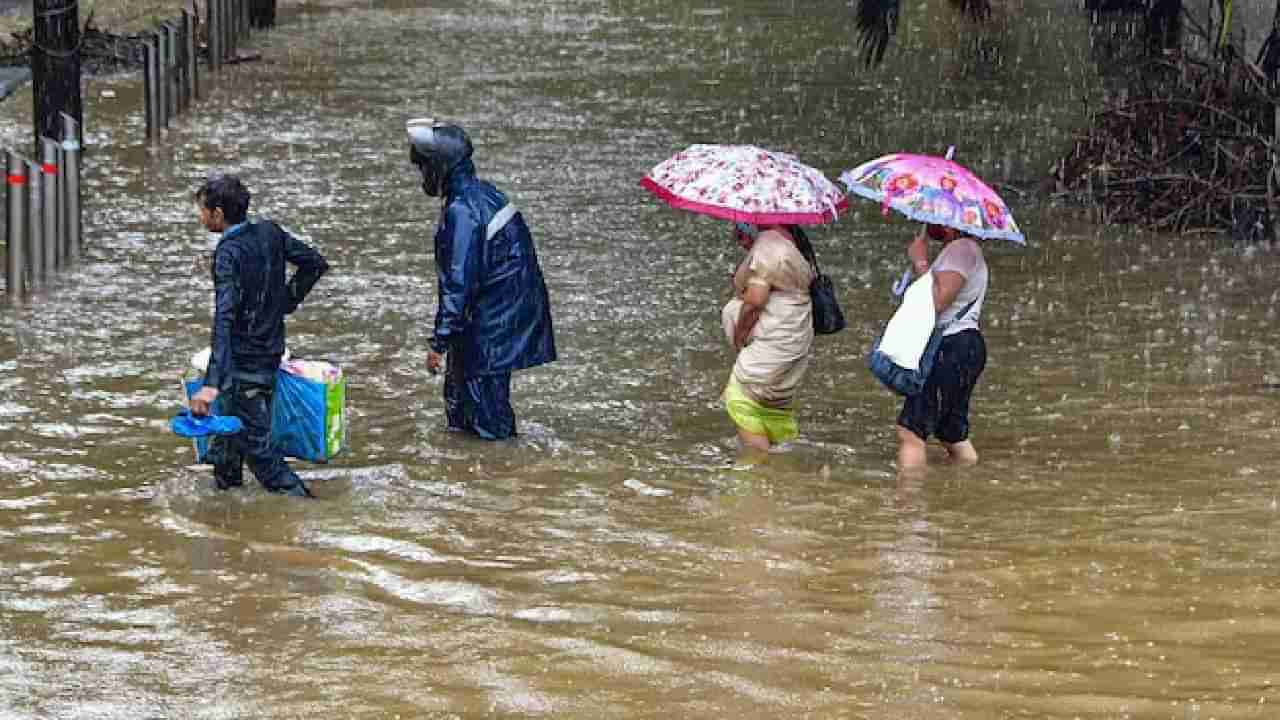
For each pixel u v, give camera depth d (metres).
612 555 12.74
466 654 10.70
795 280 15.44
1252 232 25.23
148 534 13.05
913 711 9.78
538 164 30.52
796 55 45.16
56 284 21.19
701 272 23.00
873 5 30.17
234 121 33.72
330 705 9.88
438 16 52.19
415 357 18.55
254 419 13.83
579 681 10.26
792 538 13.16
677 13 53.97
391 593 11.88
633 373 18.20
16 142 30.80
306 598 11.74
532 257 15.79
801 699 9.98
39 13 28.78
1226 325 20.28
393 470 14.83
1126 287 22.30
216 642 10.91
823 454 15.53
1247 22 29.38
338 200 26.86
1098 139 28.20
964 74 42.06
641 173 29.92
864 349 19.30
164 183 27.73
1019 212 27.19
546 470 14.95
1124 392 17.47
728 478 14.78
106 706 9.86
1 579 12.05
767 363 15.48
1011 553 12.77
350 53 43.72
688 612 11.49
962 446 15.20
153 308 20.16
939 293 14.70
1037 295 21.83
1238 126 26.58
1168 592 11.87
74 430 15.63
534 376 18.03
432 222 25.50
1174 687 10.13
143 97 35.81
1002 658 10.62
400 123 34.00
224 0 41.03
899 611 11.50
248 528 13.27
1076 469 14.98
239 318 13.63
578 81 40.16
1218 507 13.87
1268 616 11.37
